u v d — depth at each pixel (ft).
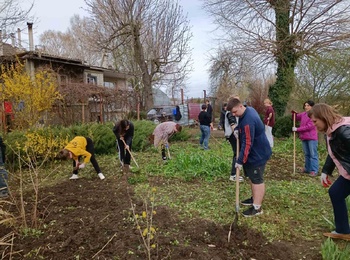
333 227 12.51
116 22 70.69
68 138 28.48
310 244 11.32
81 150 20.42
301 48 45.09
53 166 25.90
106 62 90.53
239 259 9.96
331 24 43.91
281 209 14.88
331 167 12.40
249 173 13.85
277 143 39.17
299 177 21.80
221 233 11.84
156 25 74.18
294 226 12.94
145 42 76.28
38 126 32.48
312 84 36.94
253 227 12.63
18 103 31.94
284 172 23.43
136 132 33.58
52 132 28.12
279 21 47.50
